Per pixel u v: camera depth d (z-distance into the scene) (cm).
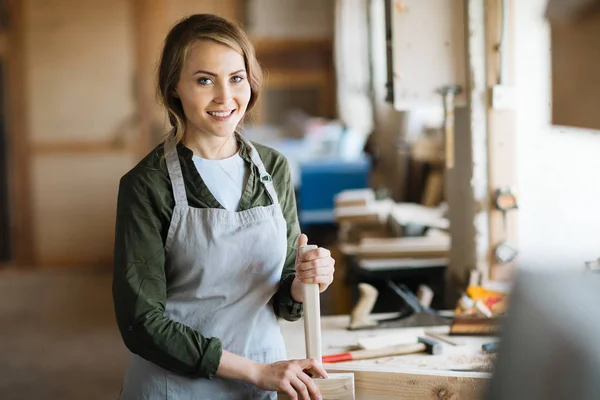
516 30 244
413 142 519
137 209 157
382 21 550
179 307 162
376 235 375
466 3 243
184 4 689
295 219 176
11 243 702
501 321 86
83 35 679
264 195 167
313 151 645
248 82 163
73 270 691
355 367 170
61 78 682
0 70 680
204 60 156
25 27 677
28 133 688
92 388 407
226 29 159
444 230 359
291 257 173
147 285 155
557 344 76
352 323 228
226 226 160
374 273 314
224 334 162
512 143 245
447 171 290
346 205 425
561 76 81
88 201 696
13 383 417
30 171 693
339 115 667
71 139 689
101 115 688
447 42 245
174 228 158
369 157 579
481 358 195
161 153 163
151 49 681
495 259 248
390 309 292
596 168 241
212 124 159
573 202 243
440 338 213
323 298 452
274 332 168
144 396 160
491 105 243
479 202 248
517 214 247
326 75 748
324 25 738
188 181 161
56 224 699
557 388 75
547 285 81
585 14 77
